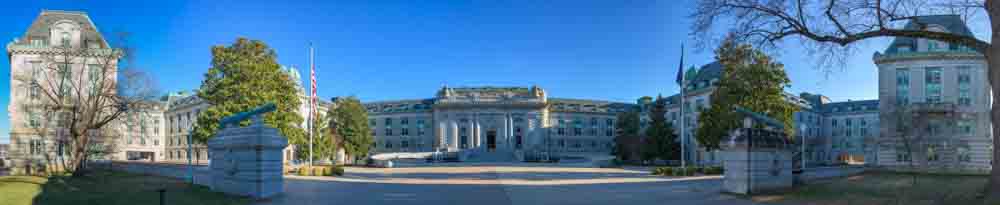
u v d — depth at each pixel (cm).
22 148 5691
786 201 2042
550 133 11275
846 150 10062
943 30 5716
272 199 2214
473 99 10788
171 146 10919
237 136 2244
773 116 4431
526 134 10694
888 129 5812
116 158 8331
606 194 2469
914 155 5631
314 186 2930
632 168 5791
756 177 2344
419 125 11438
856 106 10088
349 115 8175
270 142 2234
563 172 4784
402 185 3052
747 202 2075
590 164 7238
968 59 5656
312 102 4488
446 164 7362
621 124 8775
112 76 4894
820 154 10069
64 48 4244
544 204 2127
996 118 1805
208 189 2436
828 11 2192
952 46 5791
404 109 11569
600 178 3791
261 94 4472
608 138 11725
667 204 2072
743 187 2328
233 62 4581
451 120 10731
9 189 2180
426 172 4819
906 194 2153
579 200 2247
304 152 6662
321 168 4075
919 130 5472
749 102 4462
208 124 4369
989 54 1848
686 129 8650
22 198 1936
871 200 1969
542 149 10644
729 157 2405
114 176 3678
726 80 4625
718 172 4156
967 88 5659
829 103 10612
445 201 2241
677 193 2447
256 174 2209
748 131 2341
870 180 3066
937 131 5694
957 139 5600
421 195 2477
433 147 11025
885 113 5838
